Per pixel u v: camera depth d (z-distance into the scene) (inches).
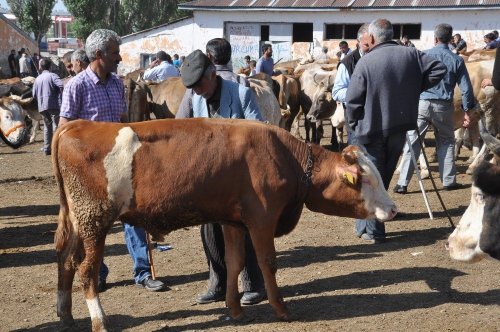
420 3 1071.0
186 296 242.5
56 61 1157.1
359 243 304.0
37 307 235.9
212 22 1210.6
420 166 431.2
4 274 271.0
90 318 223.9
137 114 445.4
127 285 255.4
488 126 436.8
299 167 206.5
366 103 282.7
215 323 217.0
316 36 1143.0
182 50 1253.7
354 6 1096.8
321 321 215.8
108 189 194.2
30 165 531.8
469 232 185.9
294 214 210.8
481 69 424.8
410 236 311.9
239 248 214.8
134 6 2183.8
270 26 1173.1
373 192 208.8
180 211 197.6
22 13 2343.8
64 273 208.2
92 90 231.1
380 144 286.0
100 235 199.5
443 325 211.6
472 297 234.8
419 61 284.0
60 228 205.6
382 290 243.6
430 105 372.5
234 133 200.4
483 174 178.9
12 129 375.6
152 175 194.7
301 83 590.9
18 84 592.7
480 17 1037.8
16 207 393.4
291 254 290.5
